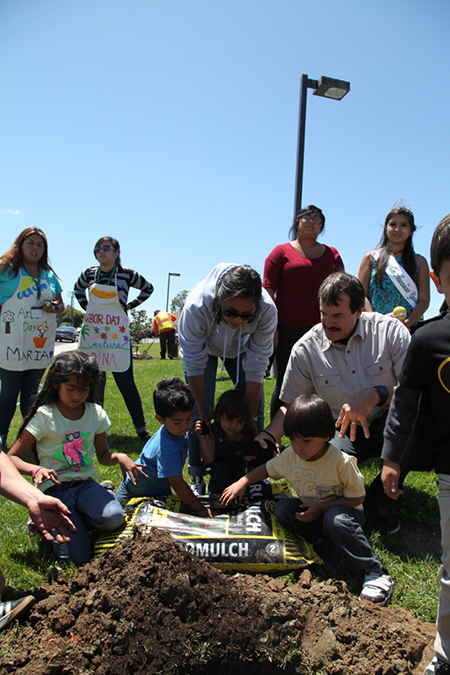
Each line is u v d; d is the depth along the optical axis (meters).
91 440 3.12
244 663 2.04
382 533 3.09
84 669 1.90
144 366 16.33
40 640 2.02
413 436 2.01
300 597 2.26
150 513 2.84
